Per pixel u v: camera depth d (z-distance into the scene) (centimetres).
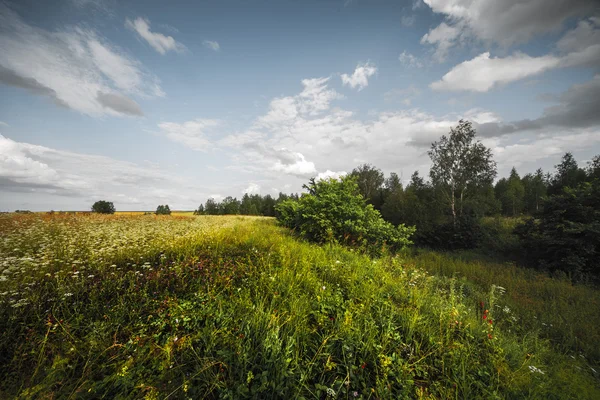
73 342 315
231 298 422
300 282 498
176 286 470
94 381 266
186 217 2598
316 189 1354
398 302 485
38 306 384
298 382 270
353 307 408
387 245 1062
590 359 401
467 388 280
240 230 1202
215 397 257
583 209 1075
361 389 279
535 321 501
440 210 2131
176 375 274
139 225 1358
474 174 2111
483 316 464
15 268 458
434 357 335
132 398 247
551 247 1091
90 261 567
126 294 427
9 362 290
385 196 3603
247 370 282
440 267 997
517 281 834
